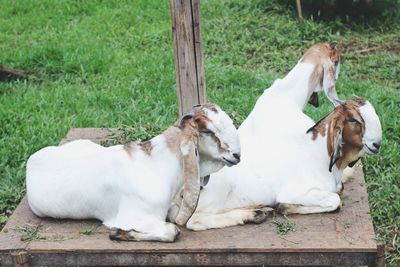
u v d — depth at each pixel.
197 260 4.40
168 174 4.49
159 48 10.16
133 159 4.52
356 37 10.54
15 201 6.43
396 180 6.59
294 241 4.44
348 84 8.64
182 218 4.44
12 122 7.84
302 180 4.82
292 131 4.95
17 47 10.20
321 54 5.16
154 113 7.94
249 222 4.66
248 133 5.13
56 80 9.23
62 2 12.05
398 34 10.66
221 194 4.74
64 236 4.58
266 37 10.38
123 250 4.39
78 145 4.89
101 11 11.66
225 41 10.28
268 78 8.91
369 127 4.68
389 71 9.36
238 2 11.60
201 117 4.36
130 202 4.48
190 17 5.48
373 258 4.37
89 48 9.93
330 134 4.79
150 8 11.78
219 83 8.79
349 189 5.16
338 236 4.49
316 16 11.10
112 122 7.72
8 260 4.48
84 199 4.63
